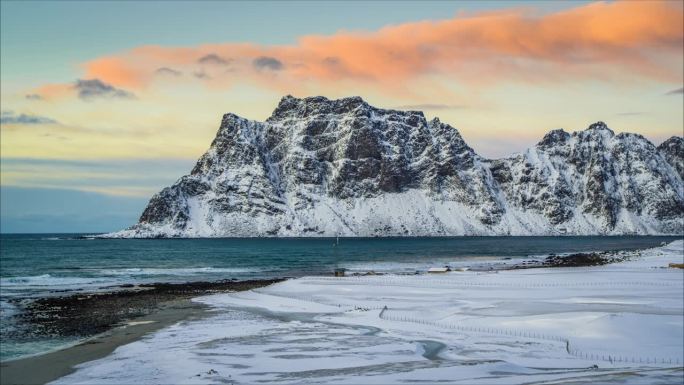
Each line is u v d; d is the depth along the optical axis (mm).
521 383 29188
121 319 61000
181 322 57875
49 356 42656
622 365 36438
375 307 65062
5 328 56281
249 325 54938
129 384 33750
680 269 112062
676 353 40312
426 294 75812
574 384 27500
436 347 43188
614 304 62062
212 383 32906
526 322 51656
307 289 84750
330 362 38250
